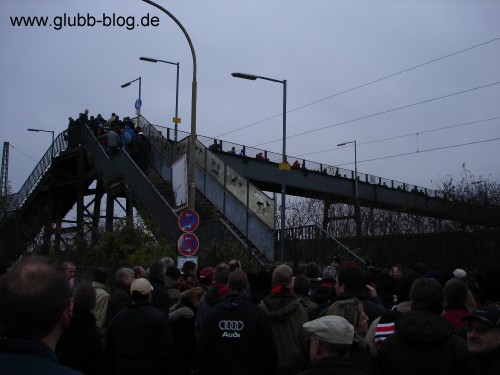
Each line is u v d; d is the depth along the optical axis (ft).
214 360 17.29
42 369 6.84
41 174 104.37
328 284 24.68
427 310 13.33
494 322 11.86
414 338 12.53
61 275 7.79
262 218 65.00
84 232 64.03
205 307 21.44
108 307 24.04
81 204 92.58
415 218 91.09
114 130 87.40
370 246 89.66
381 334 14.90
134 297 19.38
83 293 17.25
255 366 17.25
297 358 18.24
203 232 63.31
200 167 78.54
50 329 7.49
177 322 23.21
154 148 88.69
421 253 85.87
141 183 69.10
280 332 18.56
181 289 28.78
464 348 12.48
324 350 10.96
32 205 104.99
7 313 7.25
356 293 17.48
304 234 61.36
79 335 16.79
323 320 11.06
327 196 113.29
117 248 57.31
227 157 109.91
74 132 97.60
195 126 54.19
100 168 85.61
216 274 22.13
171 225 59.41
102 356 17.35
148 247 56.80
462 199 84.17
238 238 56.90
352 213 105.70
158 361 19.03
